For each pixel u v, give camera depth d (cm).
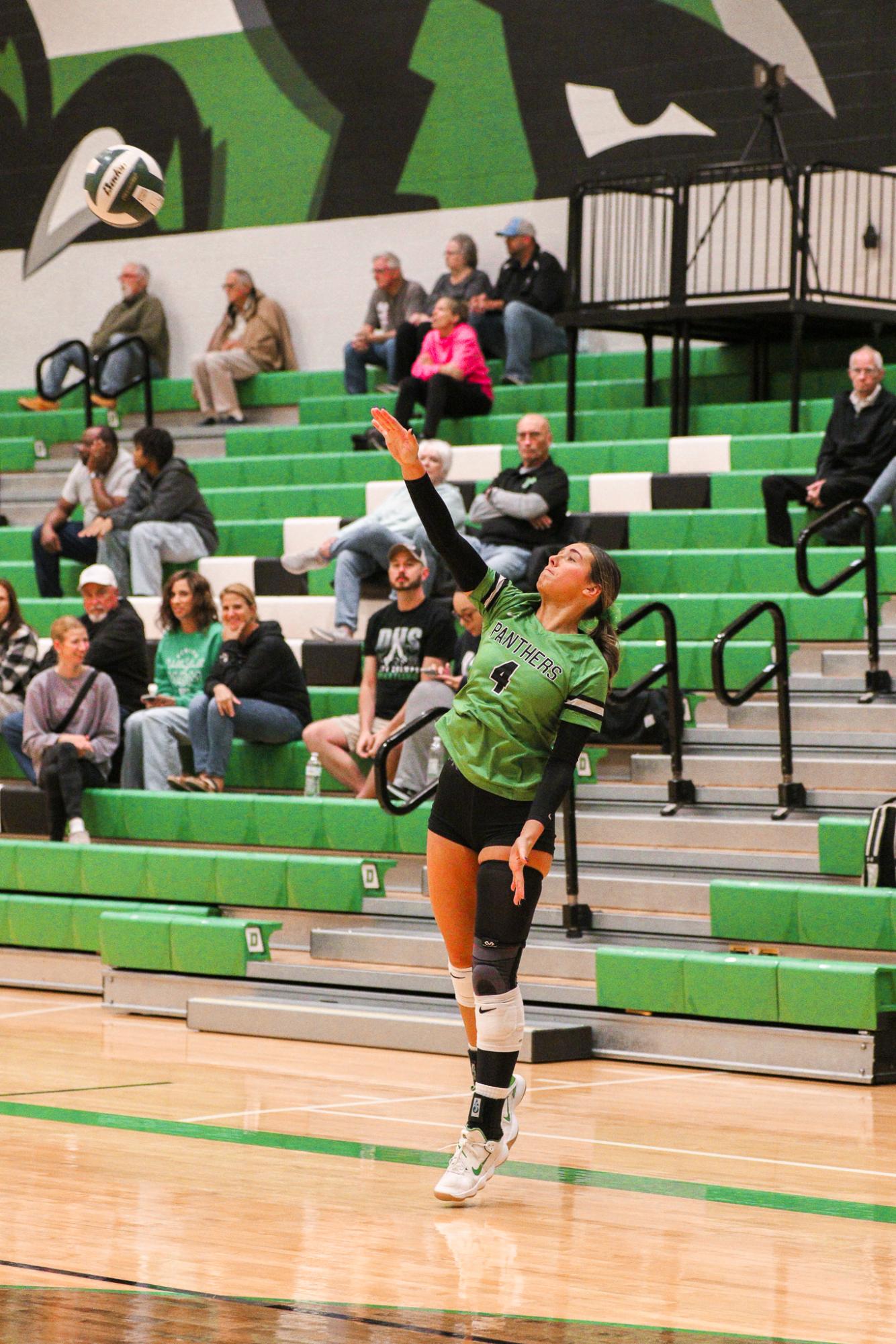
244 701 1165
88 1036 907
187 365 2081
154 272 2095
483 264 1908
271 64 2019
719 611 1202
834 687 1125
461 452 1541
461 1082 786
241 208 2044
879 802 983
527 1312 447
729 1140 667
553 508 1298
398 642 1155
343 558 1312
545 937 952
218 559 1455
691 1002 829
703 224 1762
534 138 1873
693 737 1115
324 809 1083
